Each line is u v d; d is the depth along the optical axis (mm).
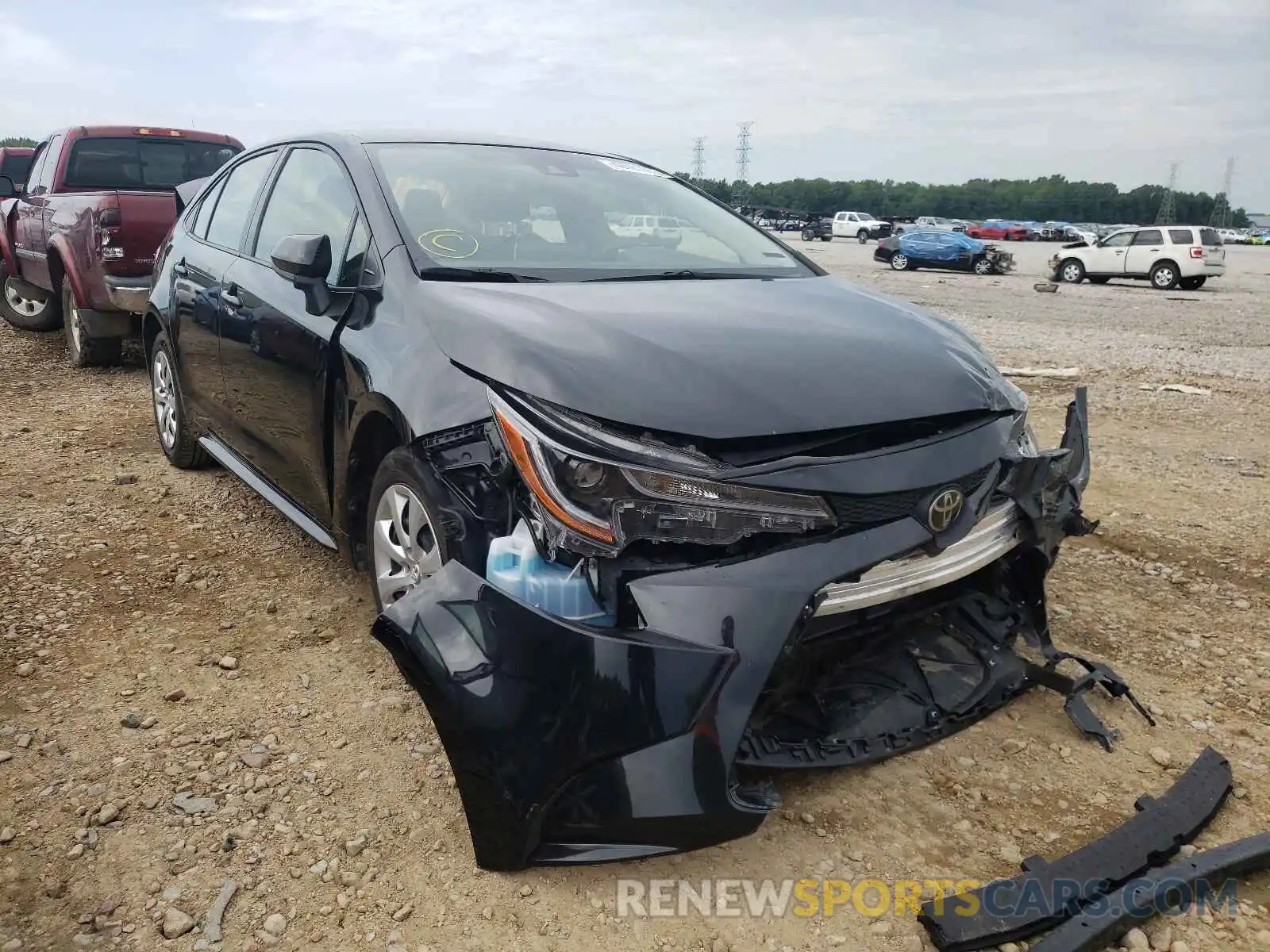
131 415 6590
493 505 2359
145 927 2168
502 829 2139
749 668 2113
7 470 5320
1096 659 3393
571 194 3748
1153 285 24391
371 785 2643
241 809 2541
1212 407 7840
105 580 3895
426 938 2148
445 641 2188
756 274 3572
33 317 9625
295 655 3314
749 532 2188
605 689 2051
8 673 3176
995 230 61250
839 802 2607
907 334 2854
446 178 3572
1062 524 2920
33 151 11961
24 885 2277
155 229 7168
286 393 3543
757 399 2301
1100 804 2623
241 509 4707
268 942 2135
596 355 2377
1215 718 3049
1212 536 4633
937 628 2791
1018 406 2834
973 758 2805
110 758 2740
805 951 2135
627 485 2137
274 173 4215
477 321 2627
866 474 2293
